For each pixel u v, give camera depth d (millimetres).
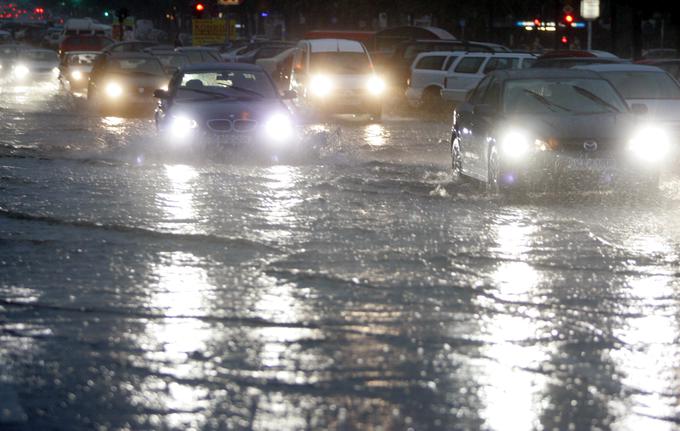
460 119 37594
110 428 12508
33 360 15164
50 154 44688
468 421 12820
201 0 102250
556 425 12742
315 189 33719
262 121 42594
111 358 15266
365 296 19125
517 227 26703
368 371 14750
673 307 18688
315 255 22797
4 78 130500
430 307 18391
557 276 21000
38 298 18828
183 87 45312
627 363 15320
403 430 12477
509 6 150250
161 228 25922
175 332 16656
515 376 14609
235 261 22078
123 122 65125
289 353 15562
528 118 33125
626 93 44750
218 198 31234
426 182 36406
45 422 12688
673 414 13203
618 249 23812
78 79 103500
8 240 24375
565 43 93625
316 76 72375
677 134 42344
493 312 18125
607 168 32094
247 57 116500
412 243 24297
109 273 20891
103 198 31109
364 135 58375
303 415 12953
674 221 28000
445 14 157500
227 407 13219
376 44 123250
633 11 126438
